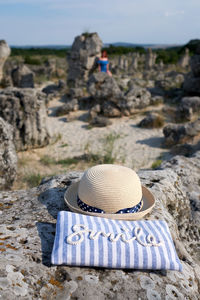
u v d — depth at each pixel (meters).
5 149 6.55
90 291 1.64
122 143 11.41
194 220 3.32
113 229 1.95
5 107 10.70
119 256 1.77
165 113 14.79
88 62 23.16
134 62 46.62
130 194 2.20
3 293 1.49
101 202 2.17
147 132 12.55
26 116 10.64
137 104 15.18
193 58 17.28
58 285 1.66
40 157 10.12
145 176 3.30
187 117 13.44
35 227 2.16
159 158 9.71
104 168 2.38
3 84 23.36
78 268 1.78
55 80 30.44
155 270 1.83
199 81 16.69
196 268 2.17
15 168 6.90
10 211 2.47
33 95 10.69
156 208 2.56
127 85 23.80
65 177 3.22
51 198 2.69
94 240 1.83
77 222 1.98
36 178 7.68
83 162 9.51
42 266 1.75
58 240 1.85
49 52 81.56
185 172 4.01
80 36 23.09
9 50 21.27
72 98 18.42
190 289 1.79
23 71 23.48
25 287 1.58
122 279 1.73
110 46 78.19
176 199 3.05
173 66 43.53
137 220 2.29
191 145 10.00
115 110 14.84
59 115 16.28
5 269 1.64
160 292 1.68
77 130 13.53
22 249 1.87
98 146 11.18
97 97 15.48
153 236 1.92
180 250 2.26
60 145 11.53
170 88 19.77
